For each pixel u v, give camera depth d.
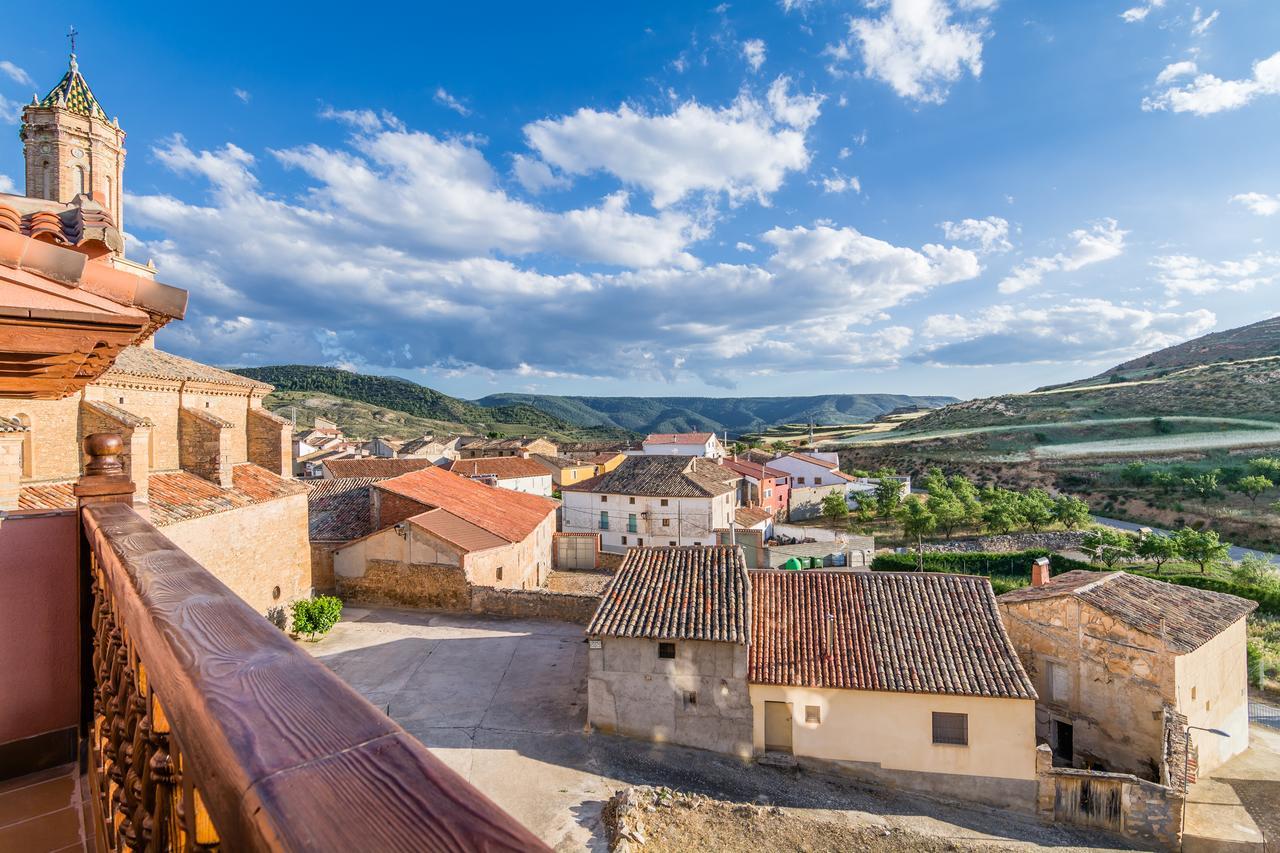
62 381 4.31
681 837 12.64
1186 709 17.09
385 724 1.17
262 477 24.78
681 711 16.36
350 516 30.75
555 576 35.22
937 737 15.44
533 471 61.94
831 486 65.25
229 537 20.64
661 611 17.36
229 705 1.24
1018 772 15.01
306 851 0.82
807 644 17.12
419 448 76.19
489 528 28.61
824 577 19.95
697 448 73.31
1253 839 14.71
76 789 4.37
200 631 1.64
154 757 1.85
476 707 17.52
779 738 16.22
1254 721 21.95
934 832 13.75
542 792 13.91
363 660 20.58
